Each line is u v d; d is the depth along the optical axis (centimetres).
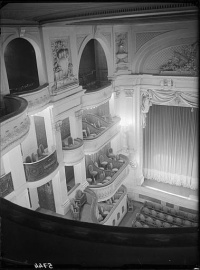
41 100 1072
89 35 1334
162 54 1534
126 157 1712
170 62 1523
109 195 1480
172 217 1553
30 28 1006
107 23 1377
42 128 1276
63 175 1289
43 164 1075
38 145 1264
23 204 1046
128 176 1830
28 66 1214
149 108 1741
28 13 753
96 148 1462
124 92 1677
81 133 1399
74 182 1530
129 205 1744
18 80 1191
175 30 1434
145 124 1741
